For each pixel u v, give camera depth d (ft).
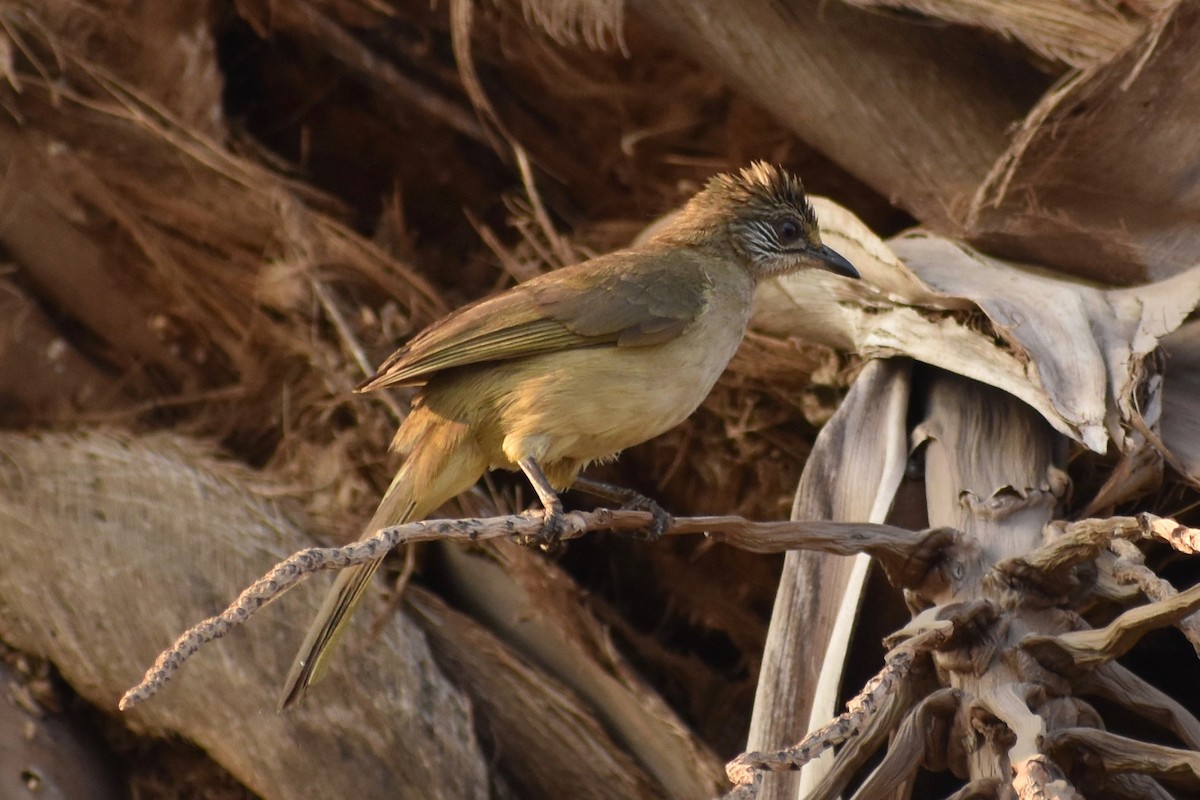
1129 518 23.36
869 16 34.83
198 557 34.83
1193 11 29.48
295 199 40.96
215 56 43.16
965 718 23.67
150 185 41.52
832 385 35.01
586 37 35.96
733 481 39.09
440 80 44.37
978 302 29.14
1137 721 29.14
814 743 20.29
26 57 41.91
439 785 32.12
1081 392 27.45
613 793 32.63
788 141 41.88
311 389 39.40
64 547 35.37
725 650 38.81
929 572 26.09
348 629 33.27
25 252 42.01
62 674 35.53
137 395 42.01
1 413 41.47
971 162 34.86
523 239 43.86
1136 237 32.37
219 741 33.40
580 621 34.22
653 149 43.19
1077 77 30.71
